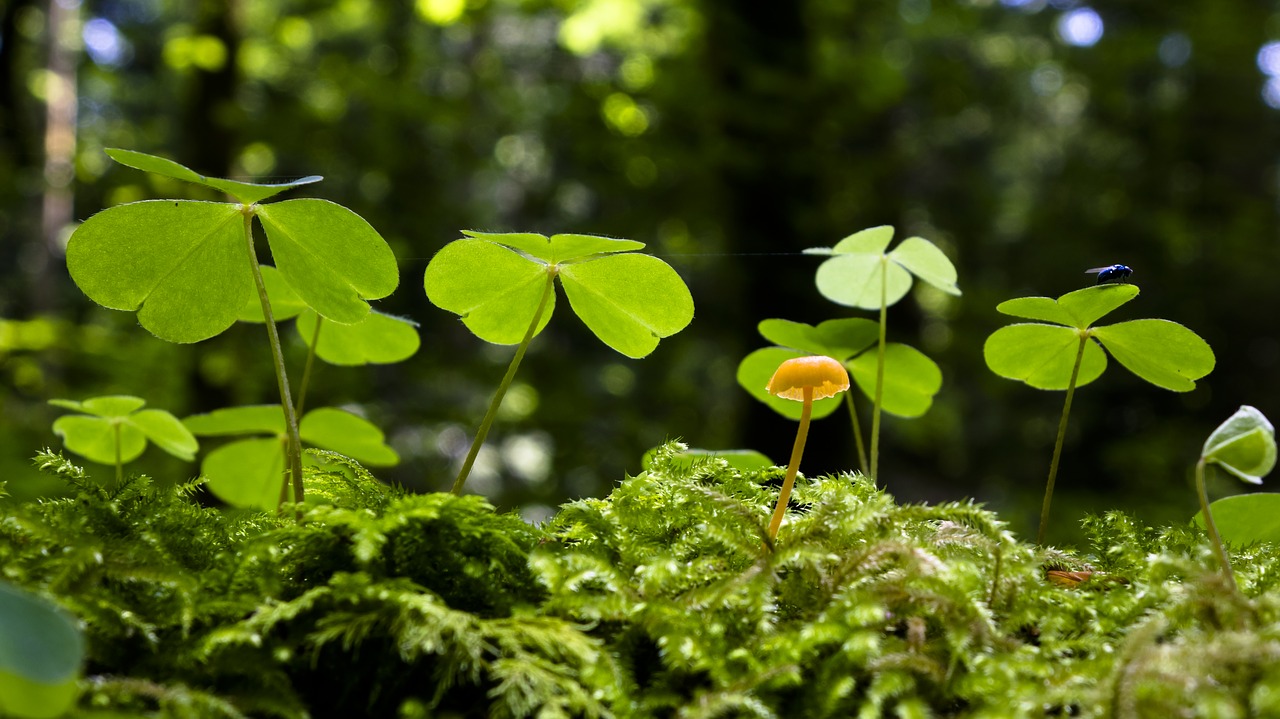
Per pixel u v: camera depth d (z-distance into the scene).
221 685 0.84
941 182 9.90
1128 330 1.31
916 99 9.08
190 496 1.17
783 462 6.05
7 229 10.42
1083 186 9.72
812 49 7.42
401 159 8.71
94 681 0.77
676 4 7.80
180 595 0.89
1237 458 0.96
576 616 0.94
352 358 1.72
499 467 8.80
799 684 0.85
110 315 8.46
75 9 10.63
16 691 0.63
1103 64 9.01
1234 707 0.73
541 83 9.49
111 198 8.31
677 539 1.14
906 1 8.56
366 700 0.89
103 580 0.91
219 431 1.71
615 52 9.73
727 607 0.94
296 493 1.14
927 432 9.73
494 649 0.86
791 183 6.94
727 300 7.99
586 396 8.37
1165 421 8.77
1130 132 10.02
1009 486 9.54
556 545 1.10
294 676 0.90
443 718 0.84
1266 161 10.00
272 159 9.47
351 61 8.68
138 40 13.55
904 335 7.67
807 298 6.70
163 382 7.55
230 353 7.46
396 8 9.35
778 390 1.09
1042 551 1.12
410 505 0.98
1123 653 0.78
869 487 1.24
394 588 0.89
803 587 1.01
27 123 8.99
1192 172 9.89
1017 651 0.88
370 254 1.18
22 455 5.75
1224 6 9.26
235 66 8.47
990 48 10.19
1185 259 9.15
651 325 1.30
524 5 8.80
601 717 0.83
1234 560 1.15
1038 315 1.34
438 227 8.84
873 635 0.84
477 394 9.08
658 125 7.93
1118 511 1.25
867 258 1.69
